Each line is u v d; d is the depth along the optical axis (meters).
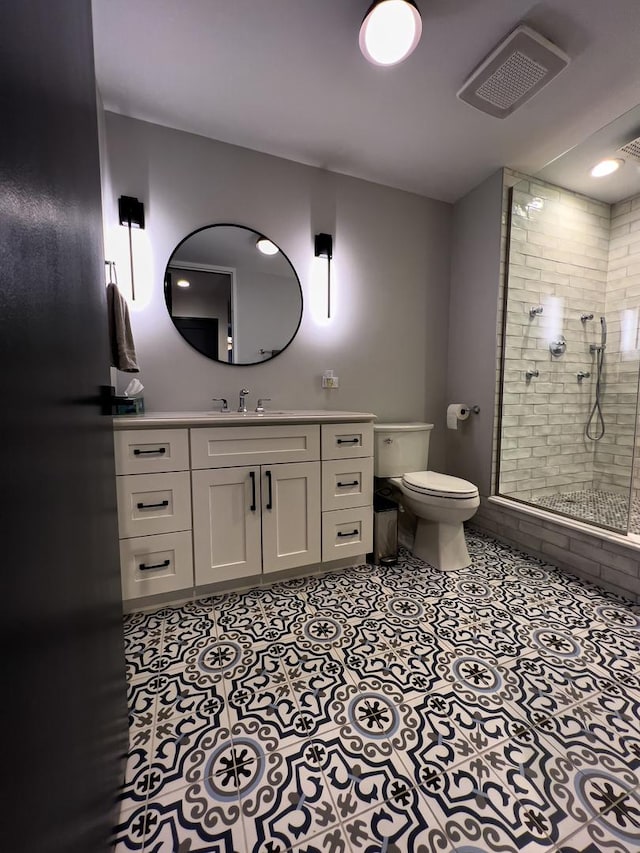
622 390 2.52
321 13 1.32
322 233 2.28
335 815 0.80
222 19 1.34
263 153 2.11
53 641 0.45
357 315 2.44
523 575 1.87
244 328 2.14
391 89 1.66
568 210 2.48
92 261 0.71
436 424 2.76
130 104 1.76
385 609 1.57
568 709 1.07
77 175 0.61
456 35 1.40
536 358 2.49
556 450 2.60
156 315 1.95
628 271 2.54
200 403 2.07
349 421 1.85
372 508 1.94
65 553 0.50
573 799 0.83
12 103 0.37
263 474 1.68
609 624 1.46
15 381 0.37
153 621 1.50
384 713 1.06
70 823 0.48
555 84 1.62
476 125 1.89
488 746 0.95
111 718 0.74
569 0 1.27
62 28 0.54
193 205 1.98
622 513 2.12
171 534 1.54
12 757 0.34
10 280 0.36
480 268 2.46
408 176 2.36
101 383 0.77
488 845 0.74
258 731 1.00
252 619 1.51
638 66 1.53
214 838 0.76
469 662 1.26
